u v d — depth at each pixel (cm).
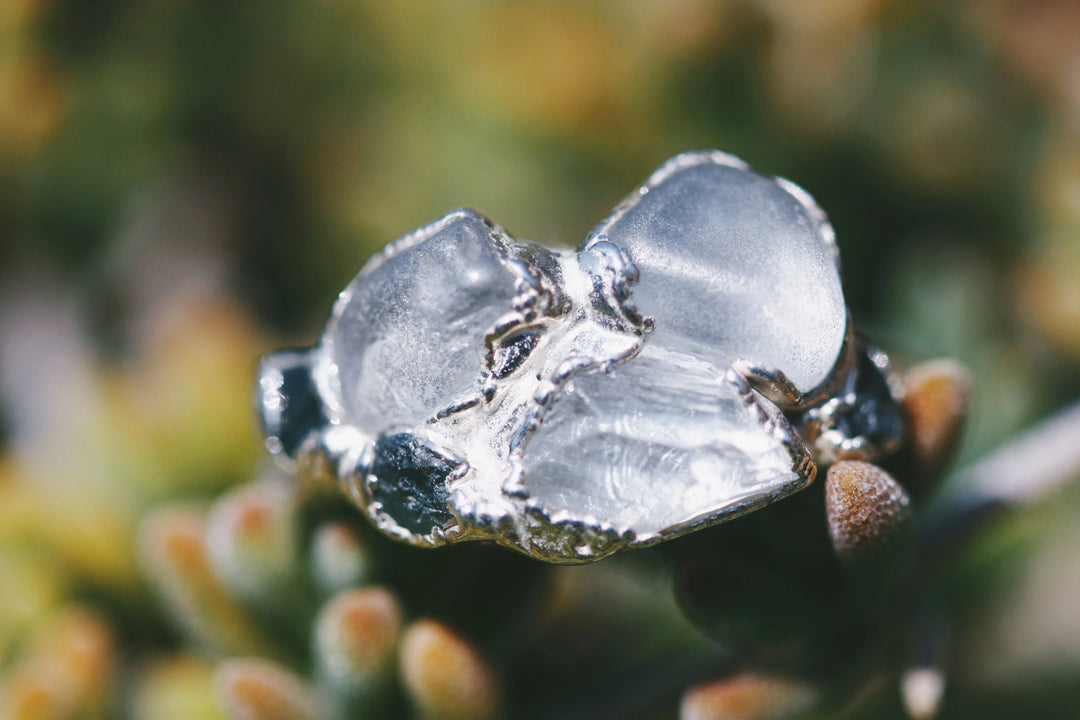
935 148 17
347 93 21
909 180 17
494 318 9
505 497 9
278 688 11
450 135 19
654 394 9
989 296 16
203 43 21
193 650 12
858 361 10
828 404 9
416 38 20
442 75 20
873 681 10
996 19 17
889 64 17
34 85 20
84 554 13
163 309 21
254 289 22
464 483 9
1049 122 17
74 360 20
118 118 21
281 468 10
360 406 10
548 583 11
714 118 18
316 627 11
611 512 9
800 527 10
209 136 22
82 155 21
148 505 13
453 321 9
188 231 22
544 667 12
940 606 13
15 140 20
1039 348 16
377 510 10
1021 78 17
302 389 10
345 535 10
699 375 9
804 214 10
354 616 10
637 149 18
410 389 9
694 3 17
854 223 18
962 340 15
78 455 13
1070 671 13
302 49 21
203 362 14
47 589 13
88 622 12
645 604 14
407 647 10
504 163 19
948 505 11
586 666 13
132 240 22
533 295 9
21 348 21
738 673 10
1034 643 14
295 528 11
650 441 9
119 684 12
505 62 19
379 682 10
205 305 16
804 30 17
